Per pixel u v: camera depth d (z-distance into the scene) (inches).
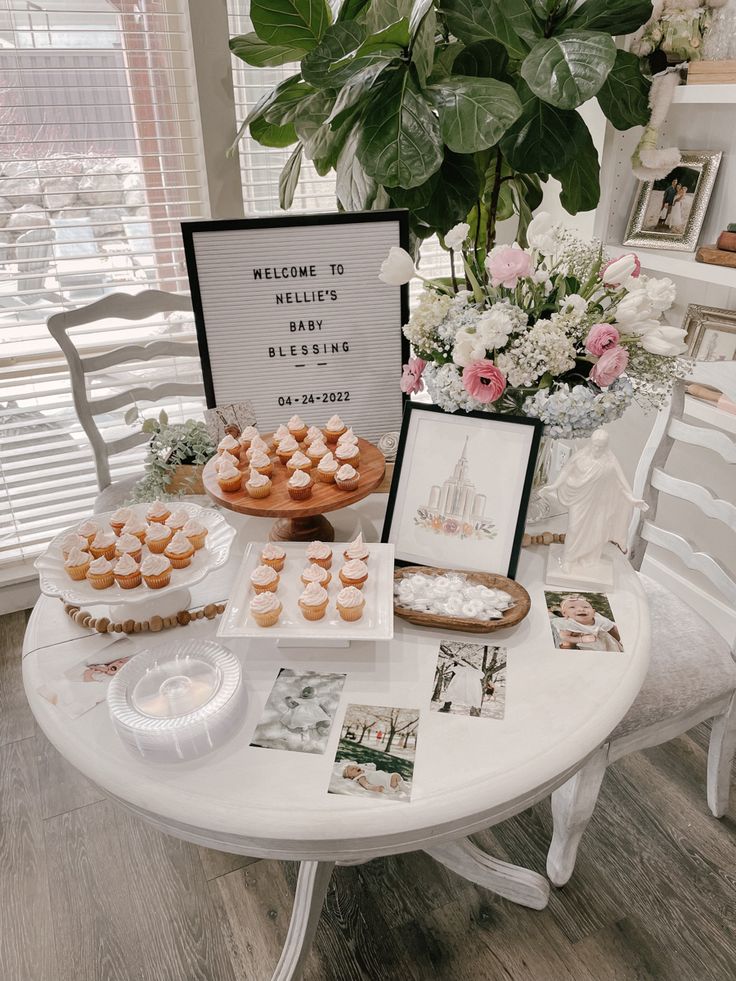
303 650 43.9
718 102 68.1
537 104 68.0
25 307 89.4
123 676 40.0
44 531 98.3
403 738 37.8
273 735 38.1
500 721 38.9
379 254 62.6
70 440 96.3
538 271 47.1
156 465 60.1
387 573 45.0
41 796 71.6
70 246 89.8
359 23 66.1
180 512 46.4
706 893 61.7
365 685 41.2
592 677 41.8
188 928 59.7
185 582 41.8
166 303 78.9
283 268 61.8
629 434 96.5
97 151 87.3
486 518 49.6
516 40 66.7
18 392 91.9
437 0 65.2
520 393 49.2
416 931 59.6
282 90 72.6
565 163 68.8
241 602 42.5
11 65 80.0
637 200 83.6
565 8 68.3
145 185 91.4
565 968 56.6
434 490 50.9
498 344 45.1
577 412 45.4
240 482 50.3
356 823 33.7
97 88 84.7
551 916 60.3
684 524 91.8
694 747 76.3
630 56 70.7
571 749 37.4
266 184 98.5
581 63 59.7
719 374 59.3
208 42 85.0
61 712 39.9
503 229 112.7
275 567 45.8
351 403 67.0
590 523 48.6
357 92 61.8
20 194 83.5
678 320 88.5
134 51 82.9
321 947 58.6
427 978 56.2
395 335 65.2
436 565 50.3
